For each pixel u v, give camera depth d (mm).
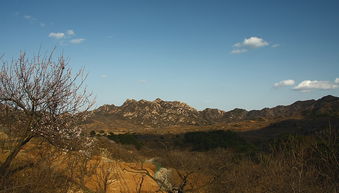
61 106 7910
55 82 7820
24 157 6551
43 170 5711
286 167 5332
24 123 7203
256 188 5551
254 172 5922
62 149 6949
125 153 16672
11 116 7246
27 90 7465
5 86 7309
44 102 7598
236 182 5582
